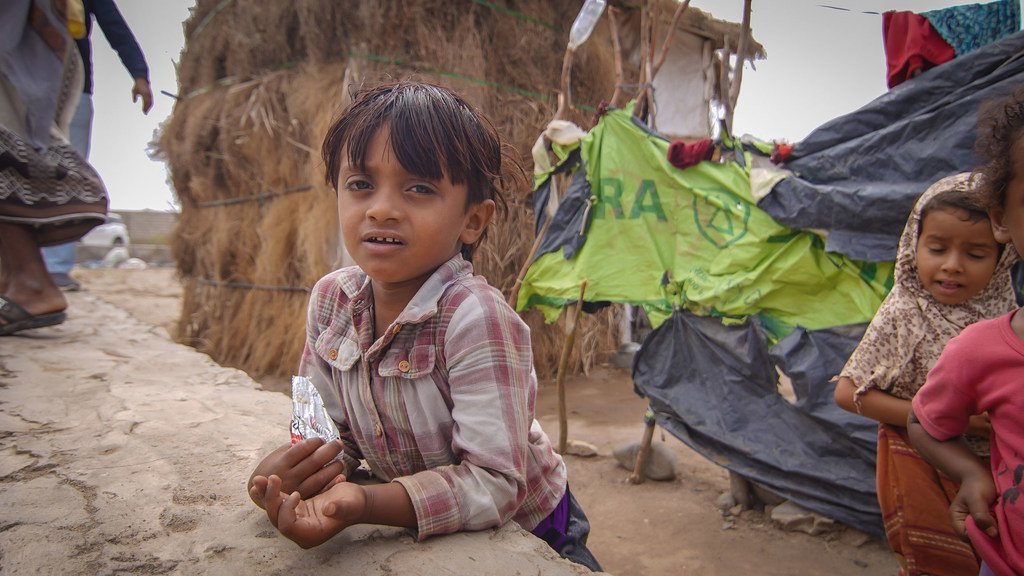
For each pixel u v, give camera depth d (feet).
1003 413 3.82
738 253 10.35
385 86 4.07
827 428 9.77
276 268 19.20
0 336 10.87
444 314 4.07
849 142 9.57
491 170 4.21
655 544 9.87
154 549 4.03
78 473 5.23
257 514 4.49
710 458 10.62
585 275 11.86
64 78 10.81
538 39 18.21
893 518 5.72
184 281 24.21
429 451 4.23
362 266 3.89
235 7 20.20
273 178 19.22
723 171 10.74
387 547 3.95
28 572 3.75
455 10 17.08
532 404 4.51
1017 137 3.52
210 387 8.38
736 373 10.63
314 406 4.26
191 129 21.06
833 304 9.90
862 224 9.17
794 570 9.01
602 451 13.88
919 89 8.95
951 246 5.21
